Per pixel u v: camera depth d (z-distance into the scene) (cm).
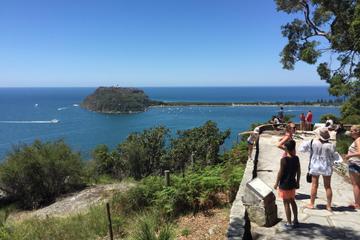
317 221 732
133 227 904
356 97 2336
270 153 1522
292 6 2227
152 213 948
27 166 2172
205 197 928
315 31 2208
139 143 3559
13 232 1051
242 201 767
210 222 827
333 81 1953
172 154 3406
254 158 1302
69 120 15225
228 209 891
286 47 2305
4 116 17262
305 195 912
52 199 2192
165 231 738
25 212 1961
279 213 784
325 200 870
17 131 11519
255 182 749
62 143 2494
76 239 944
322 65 2012
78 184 2403
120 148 3656
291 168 689
